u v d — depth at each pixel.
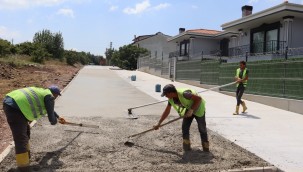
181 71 26.97
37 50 39.03
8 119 5.27
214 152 6.86
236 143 7.75
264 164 6.23
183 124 6.93
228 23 24.09
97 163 5.98
